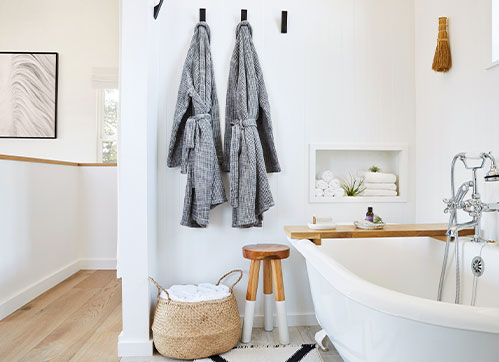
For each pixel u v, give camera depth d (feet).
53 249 10.35
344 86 7.54
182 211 7.27
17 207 8.54
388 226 6.40
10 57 13.80
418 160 7.57
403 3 7.68
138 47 6.30
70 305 8.58
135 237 6.27
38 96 13.80
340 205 7.51
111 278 10.98
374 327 3.61
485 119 5.72
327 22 7.54
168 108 7.27
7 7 13.88
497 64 5.39
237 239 7.39
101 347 6.43
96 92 13.92
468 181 5.70
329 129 7.52
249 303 6.62
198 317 5.95
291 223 7.45
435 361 3.25
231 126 7.20
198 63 7.02
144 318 6.26
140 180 6.28
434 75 7.02
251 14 7.42
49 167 10.11
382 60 7.62
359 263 6.60
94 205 12.14
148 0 6.34
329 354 6.15
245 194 6.72
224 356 6.09
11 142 13.82
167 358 6.12
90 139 13.87
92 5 13.93
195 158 6.71
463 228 5.45
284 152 7.45
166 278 7.26
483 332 2.95
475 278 5.15
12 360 5.93
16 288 8.44
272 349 6.34
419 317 3.15
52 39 13.88
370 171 7.87
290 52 7.47
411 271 6.48
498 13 5.53
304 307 7.48
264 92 7.16
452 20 6.49
